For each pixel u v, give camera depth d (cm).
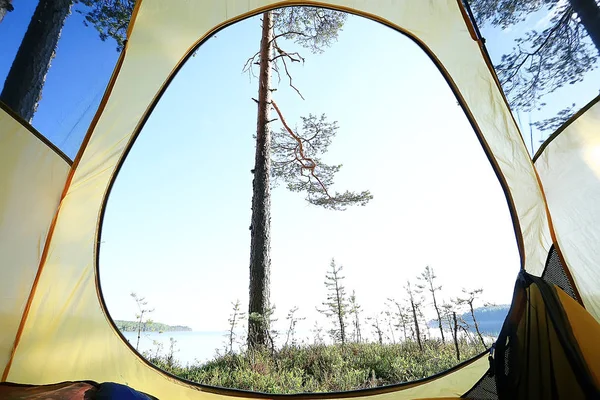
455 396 213
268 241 617
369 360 489
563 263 190
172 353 482
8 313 166
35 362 174
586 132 184
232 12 234
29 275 176
